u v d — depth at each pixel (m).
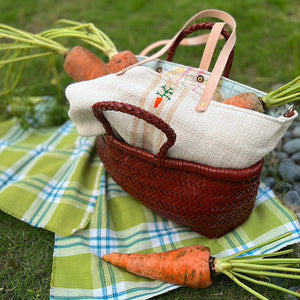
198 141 0.54
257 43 1.11
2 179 0.73
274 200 0.67
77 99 0.59
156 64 0.65
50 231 0.67
